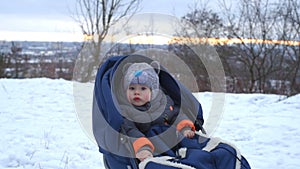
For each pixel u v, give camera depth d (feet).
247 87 59.67
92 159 19.70
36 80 45.88
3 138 22.62
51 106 33.27
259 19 66.80
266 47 59.88
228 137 24.40
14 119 28.04
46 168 18.24
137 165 11.66
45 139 22.93
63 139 23.09
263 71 59.57
